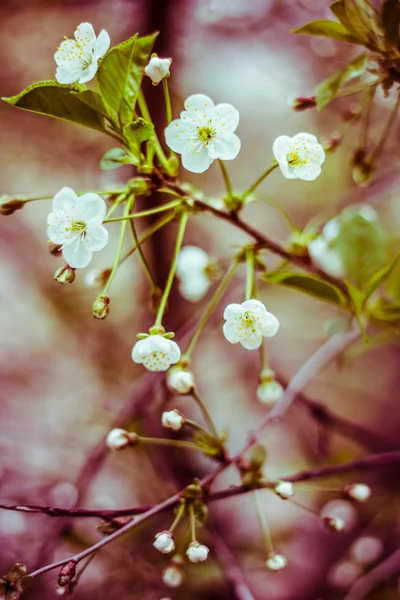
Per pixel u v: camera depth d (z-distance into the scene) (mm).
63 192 506
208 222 986
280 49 882
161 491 755
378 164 761
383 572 644
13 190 973
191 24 847
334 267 612
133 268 945
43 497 742
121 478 810
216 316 693
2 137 932
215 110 508
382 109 770
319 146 509
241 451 535
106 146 937
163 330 513
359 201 688
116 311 974
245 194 520
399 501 724
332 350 638
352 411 996
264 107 968
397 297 589
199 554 497
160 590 692
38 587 642
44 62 905
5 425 903
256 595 748
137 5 809
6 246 997
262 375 571
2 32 878
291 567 780
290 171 509
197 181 950
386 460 558
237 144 507
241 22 865
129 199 509
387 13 507
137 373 940
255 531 825
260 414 982
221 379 998
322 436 680
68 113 506
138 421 682
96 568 702
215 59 904
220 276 626
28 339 995
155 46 803
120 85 498
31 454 855
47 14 864
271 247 538
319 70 858
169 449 734
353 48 801
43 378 966
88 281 544
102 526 501
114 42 837
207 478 521
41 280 994
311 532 816
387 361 994
